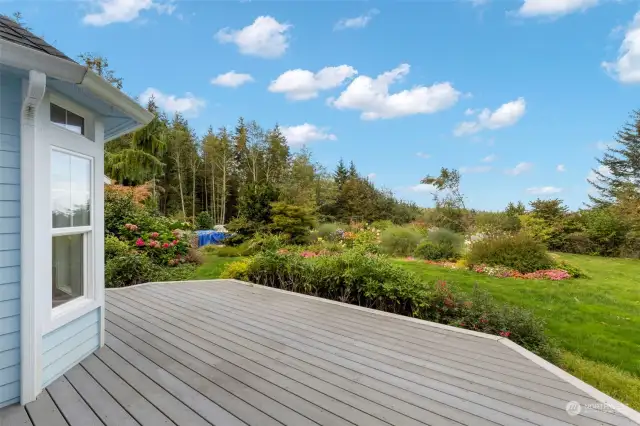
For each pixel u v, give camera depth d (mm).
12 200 2146
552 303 5863
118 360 2822
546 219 13695
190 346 3176
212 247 12336
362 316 4258
